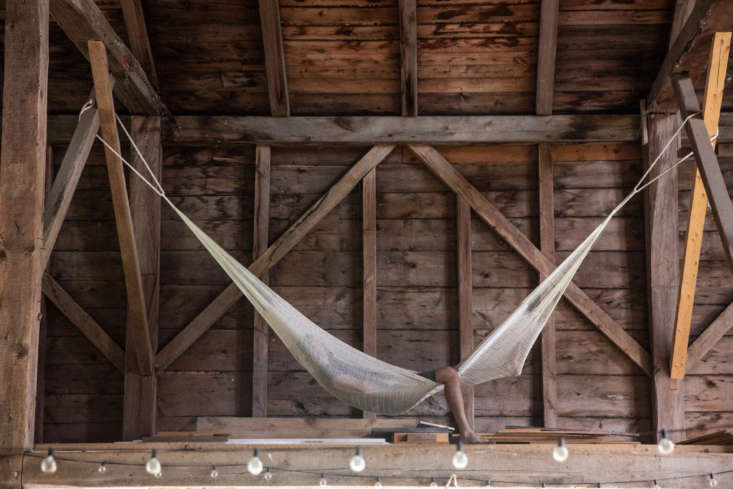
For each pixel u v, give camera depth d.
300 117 5.41
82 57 5.16
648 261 5.21
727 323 5.17
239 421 5.10
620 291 5.30
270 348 5.29
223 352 5.29
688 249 4.57
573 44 5.16
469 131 5.34
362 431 5.05
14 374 3.28
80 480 3.17
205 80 5.33
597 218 5.39
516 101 5.41
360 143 5.39
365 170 5.39
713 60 4.13
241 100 5.43
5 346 3.30
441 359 5.30
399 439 3.69
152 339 5.18
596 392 5.22
